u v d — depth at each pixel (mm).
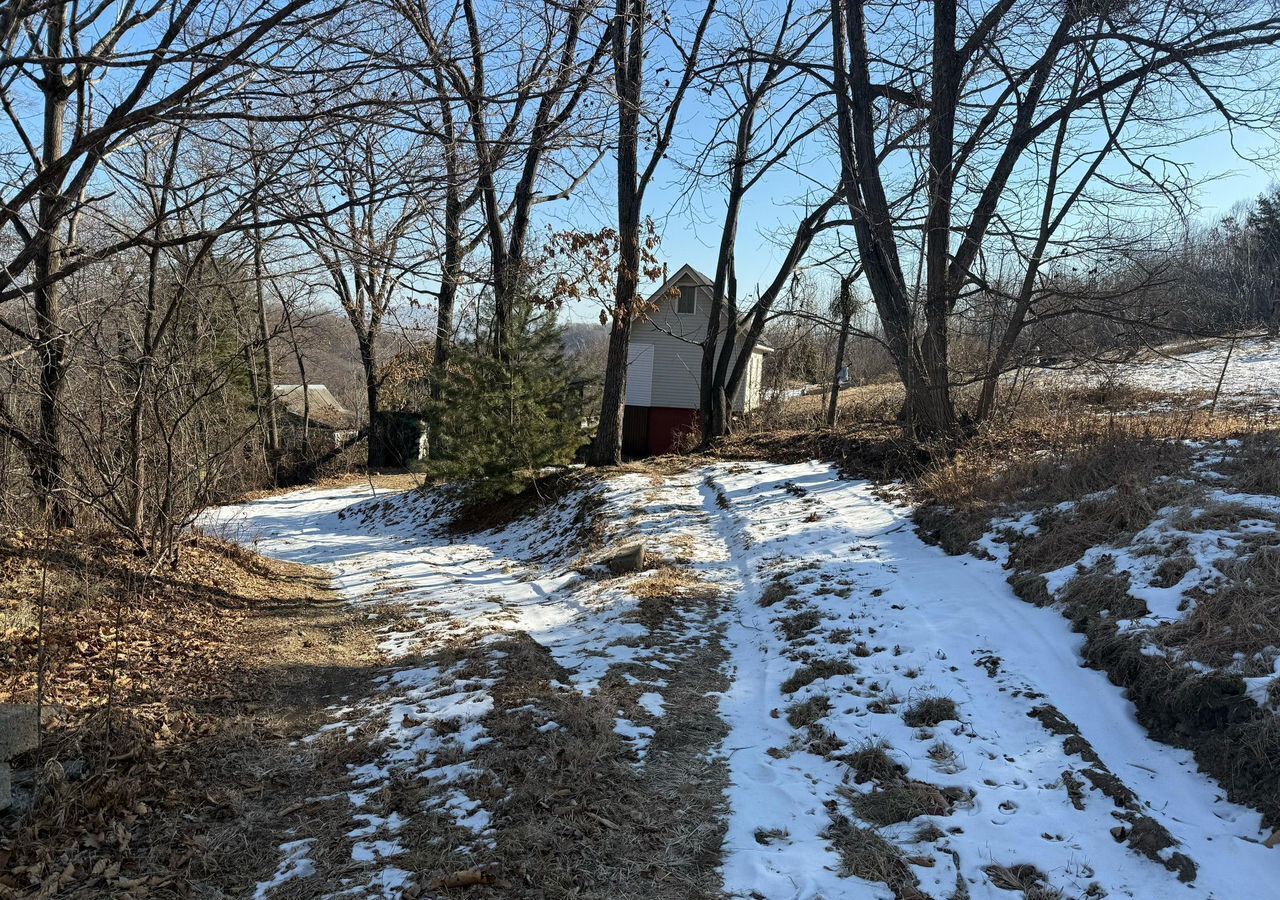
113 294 8844
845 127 14281
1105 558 6613
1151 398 16734
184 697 5891
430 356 27250
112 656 6461
